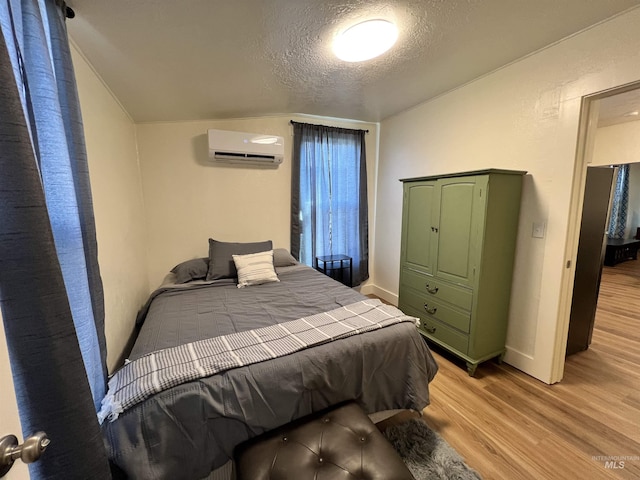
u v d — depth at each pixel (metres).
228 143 2.71
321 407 1.30
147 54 1.49
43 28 0.87
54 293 0.67
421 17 1.49
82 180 1.06
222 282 2.41
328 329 1.50
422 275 2.53
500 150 2.21
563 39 1.78
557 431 1.59
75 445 0.71
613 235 5.78
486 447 1.49
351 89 2.43
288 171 3.24
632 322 2.96
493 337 2.18
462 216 2.12
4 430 0.49
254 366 1.19
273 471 0.98
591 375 2.10
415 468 1.35
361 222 3.62
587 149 1.83
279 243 3.29
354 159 3.52
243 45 1.55
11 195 0.59
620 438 1.54
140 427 0.98
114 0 1.08
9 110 0.58
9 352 0.63
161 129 2.68
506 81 2.12
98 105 1.59
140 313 2.12
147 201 2.70
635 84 1.54
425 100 2.83
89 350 1.01
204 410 1.06
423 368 1.56
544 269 2.00
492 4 1.42
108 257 1.64
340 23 1.45
